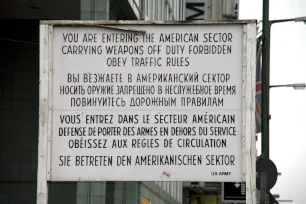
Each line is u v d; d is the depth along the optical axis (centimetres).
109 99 1259
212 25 1259
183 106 1252
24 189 2902
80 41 1267
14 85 2950
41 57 1265
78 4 2725
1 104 2941
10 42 2962
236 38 1255
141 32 1258
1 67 2958
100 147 1252
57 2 2694
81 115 1259
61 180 1248
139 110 1255
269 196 2069
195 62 1256
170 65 1258
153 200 3572
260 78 2319
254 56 1249
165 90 1255
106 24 1263
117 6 2747
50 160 1251
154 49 1260
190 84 1254
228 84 1253
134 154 1248
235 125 1247
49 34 1267
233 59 1255
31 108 2941
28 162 2917
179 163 1243
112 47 1266
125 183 2773
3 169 2909
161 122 1251
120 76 1262
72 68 1267
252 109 1245
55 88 1266
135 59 1262
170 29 1260
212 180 1240
